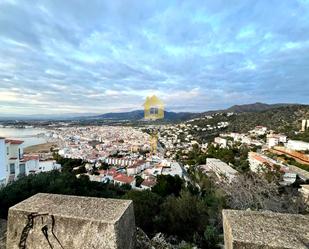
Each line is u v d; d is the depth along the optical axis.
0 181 14.81
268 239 1.66
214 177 23.77
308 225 1.86
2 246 2.88
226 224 1.99
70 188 7.51
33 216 2.02
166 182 15.55
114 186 15.95
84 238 1.88
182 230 6.36
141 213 6.73
